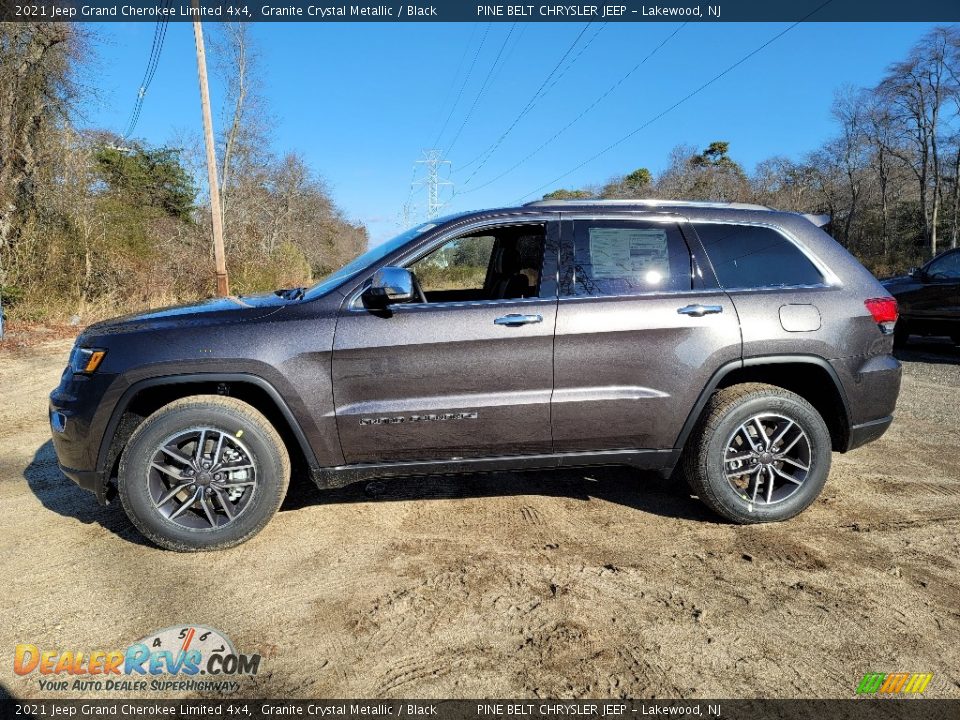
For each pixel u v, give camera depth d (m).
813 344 3.21
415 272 3.76
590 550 3.04
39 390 7.00
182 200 25.75
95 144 17.94
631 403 3.14
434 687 2.08
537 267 3.24
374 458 3.11
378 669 2.18
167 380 2.92
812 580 2.74
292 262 26.42
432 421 3.05
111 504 3.64
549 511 3.50
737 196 43.16
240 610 2.54
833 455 4.40
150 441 2.91
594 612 2.51
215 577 2.80
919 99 37.09
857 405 3.31
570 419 3.13
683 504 3.58
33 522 3.41
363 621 2.46
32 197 14.23
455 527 3.30
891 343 3.42
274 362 2.94
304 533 3.24
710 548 3.04
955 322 8.41
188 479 2.95
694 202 3.47
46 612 2.53
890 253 41.25
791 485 3.32
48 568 2.89
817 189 44.41
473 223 3.25
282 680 2.13
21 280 13.23
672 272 3.25
